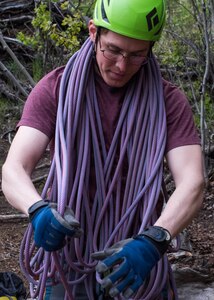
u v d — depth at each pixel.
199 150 2.18
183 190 2.07
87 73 2.20
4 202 4.82
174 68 5.24
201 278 3.38
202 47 5.07
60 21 6.08
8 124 6.05
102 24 2.03
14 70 6.52
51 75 2.26
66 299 2.21
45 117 2.18
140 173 2.16
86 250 2.17
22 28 6.97
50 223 1.86
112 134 2.20
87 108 2.18
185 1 6.15
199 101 5.18
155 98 2.20
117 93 2.21
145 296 2.12
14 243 4.18
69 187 2.13
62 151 2.12
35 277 2.30
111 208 2.18
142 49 2.05
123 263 1.82
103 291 2.17
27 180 2.04
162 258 2.13
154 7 2.01
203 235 4.16
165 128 2.16
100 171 2.17
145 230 1.92
